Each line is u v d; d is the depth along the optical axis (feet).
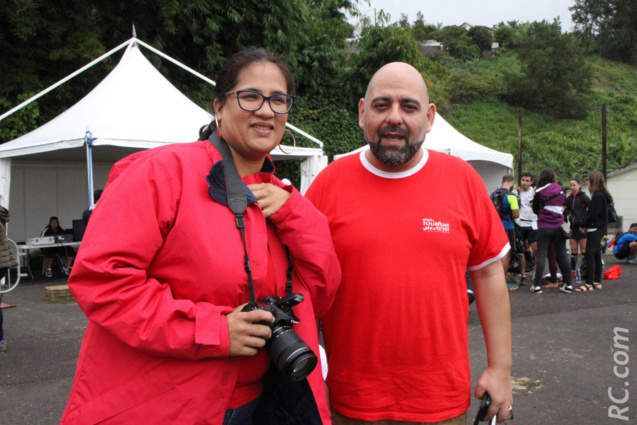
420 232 5.69
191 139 25.40
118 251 3.94
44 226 34.40
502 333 6.09
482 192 6.18
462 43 183.32
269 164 5.19
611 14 205.57
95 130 22.89
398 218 5.75
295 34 50.08
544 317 18.89
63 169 35.17
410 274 5.64
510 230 24.59
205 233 4.23
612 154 106.73
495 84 148.66
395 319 5.64
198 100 43.37
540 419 10.30
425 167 6.02
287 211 4.89
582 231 24.56
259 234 4.58
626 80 176.65
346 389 5.85
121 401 4.10
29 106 33.83
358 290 5.75
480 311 6.26
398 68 5.79
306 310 4.94
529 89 141.38
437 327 5.67
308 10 59.77
